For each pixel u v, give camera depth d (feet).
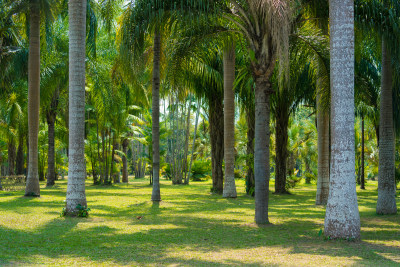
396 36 35.50
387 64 39.96
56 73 70.54
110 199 52.70
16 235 24.50
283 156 73.05
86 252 20.27
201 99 74.69
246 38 34.32
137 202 48.67
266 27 30.58
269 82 31.58
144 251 20.72
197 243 23.20
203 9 31.48
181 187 93.56
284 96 68.90
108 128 98.63
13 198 49.52
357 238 23.71
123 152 124.98
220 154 70.38
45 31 59.93
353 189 24.02
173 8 32.07
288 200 57.06
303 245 22.53
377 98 66.54
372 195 70.85
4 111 88.07
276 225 30.78
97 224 30.17
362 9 36.35
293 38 36.83
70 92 35.37
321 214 38.63
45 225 28.94
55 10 53.47
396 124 43.93
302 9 36.73
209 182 132.26
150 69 55.31
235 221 32.99
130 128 111.86
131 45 34.50
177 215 36.81
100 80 74.79
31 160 52.08
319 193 48.88
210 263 17.89
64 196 54.34
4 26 50.29
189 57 37.29
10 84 71.31
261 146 31.50
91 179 150.10
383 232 27.63
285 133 73.00
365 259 18.75
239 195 64.44
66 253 19.98
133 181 141.69
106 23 53.01
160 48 49.85
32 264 17.19
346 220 23.80
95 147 110.52
